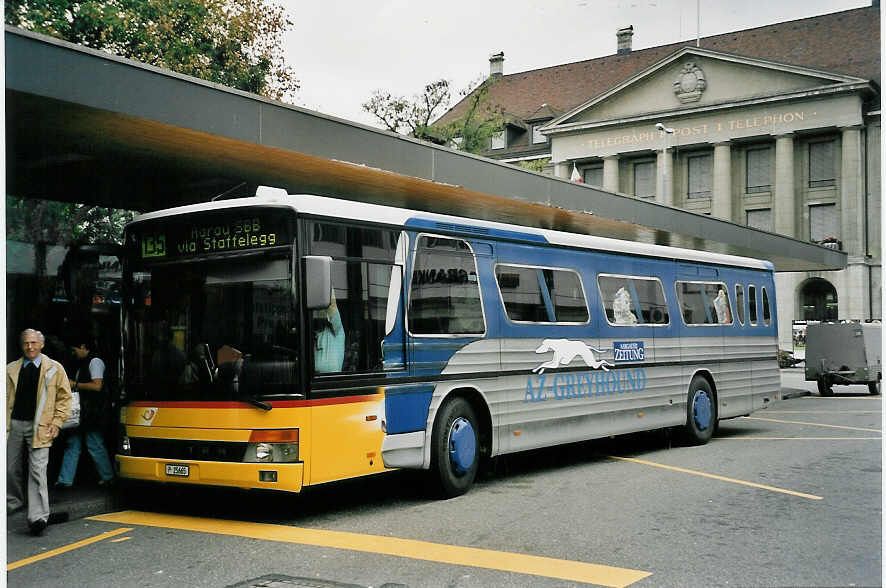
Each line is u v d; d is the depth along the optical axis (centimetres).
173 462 838
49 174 1196
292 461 793
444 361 966
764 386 1670
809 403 2491
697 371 1462
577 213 1709
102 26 2405
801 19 6016
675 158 5891
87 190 1299
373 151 1209
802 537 750
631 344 1300
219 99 998
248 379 813
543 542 738
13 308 1080
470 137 4916
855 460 1233
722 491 983
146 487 983
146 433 862
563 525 805
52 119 927
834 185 5391
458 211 1680
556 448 1443
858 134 5253
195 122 970
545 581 616
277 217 822
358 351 862
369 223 889
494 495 980
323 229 841
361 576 634
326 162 1155
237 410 811
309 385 805
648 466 1196
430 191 1419
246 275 832
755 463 1211
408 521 836
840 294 5253
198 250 862
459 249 1009
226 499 984
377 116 4456
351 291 861
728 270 1595
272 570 657
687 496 952
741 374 1593
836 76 5219
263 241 827
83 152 1079
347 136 1166
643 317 1338
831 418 1961
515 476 1126
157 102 934
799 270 3147
